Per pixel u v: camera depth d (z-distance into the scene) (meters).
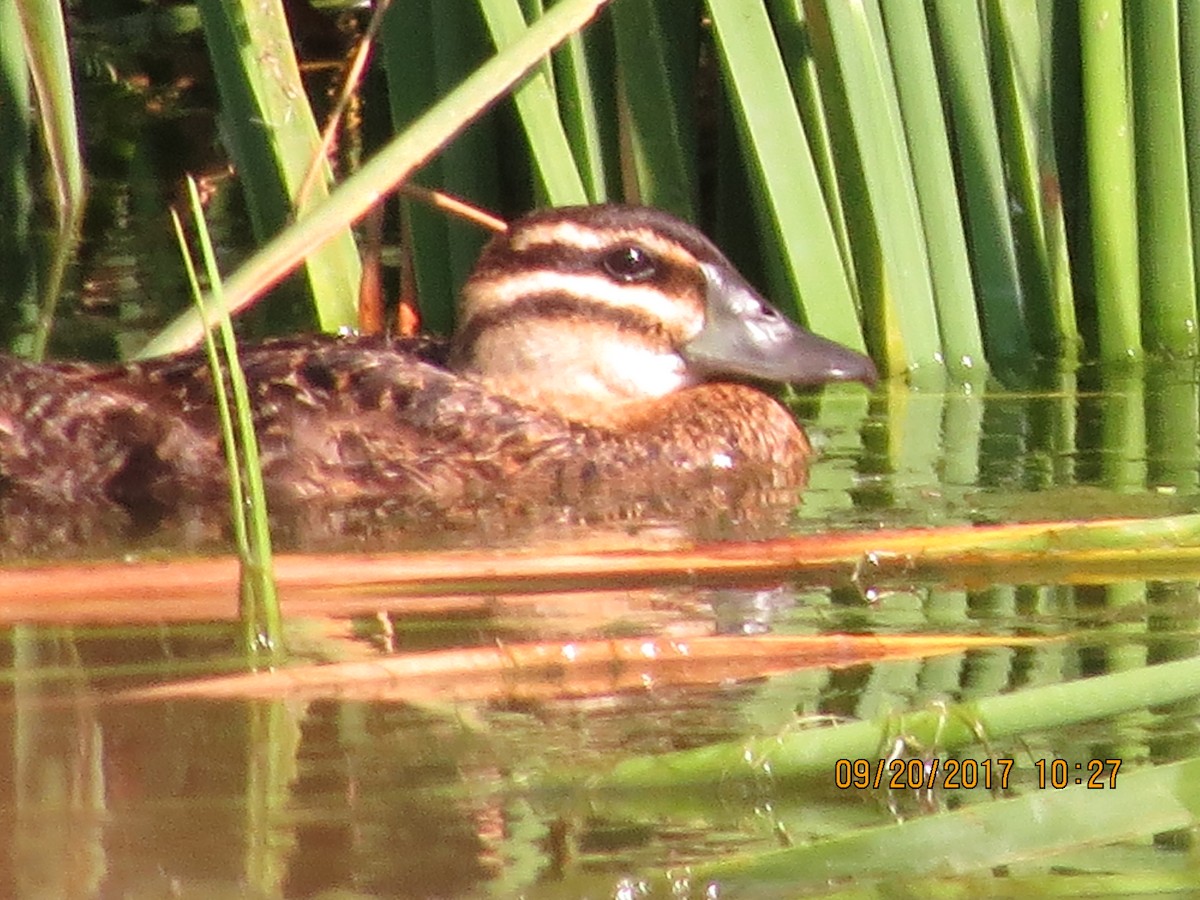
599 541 9.32
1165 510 9.45
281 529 9.80
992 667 7.49
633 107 11.95
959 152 12.23
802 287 11.55
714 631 7.99
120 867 6.01
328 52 15.00
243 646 7.90
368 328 12.45
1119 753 6.71
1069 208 12.88
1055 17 12.40
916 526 9.32
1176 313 12.49
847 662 7.61
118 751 6.87
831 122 11.55
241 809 6.40
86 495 10.47
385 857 6.07
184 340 10.88
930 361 12.15
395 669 7.54
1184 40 12.20
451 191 12.37
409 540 9.50
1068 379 12.16
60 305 13.41
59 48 10.66
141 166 15.51
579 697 7.31
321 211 10.40
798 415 11.70
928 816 6.07
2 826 6.29
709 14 11.45
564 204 11.55
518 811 6.38
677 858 6.06
